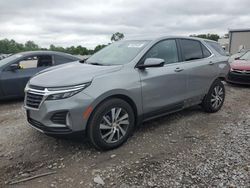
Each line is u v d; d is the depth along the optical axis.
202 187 3.17
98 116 3.91
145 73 4.51
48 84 3.84
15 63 7.68
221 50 6.87
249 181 3.26
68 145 4.35
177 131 4.95
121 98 4.22
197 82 5.55
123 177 3.40
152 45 4.83
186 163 3.72
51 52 8.45
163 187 3.18
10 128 5.27
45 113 3.77
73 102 3.71
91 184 3.27
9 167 3.72
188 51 5.55
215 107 6.12
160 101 4.79
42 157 3.98
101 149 4.10
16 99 7.96
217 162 3.73
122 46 5.11
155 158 3.88
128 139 4.55
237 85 10.37
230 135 4.72
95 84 3.88
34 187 3.24
